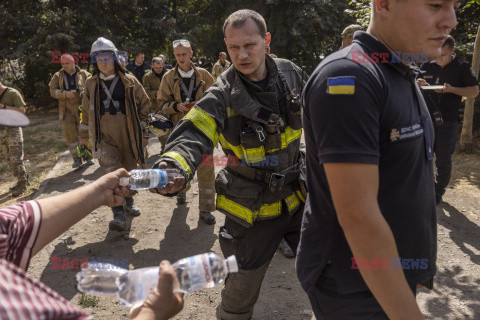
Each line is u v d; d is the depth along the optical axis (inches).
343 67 43.1
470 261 139.9
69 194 47.5
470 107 257.4
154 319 34.9
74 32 572.4
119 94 170.4
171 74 180.9
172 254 154.2
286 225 89.1
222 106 78.1
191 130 72.9
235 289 91.1
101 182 51.9
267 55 84.6
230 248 88.4
